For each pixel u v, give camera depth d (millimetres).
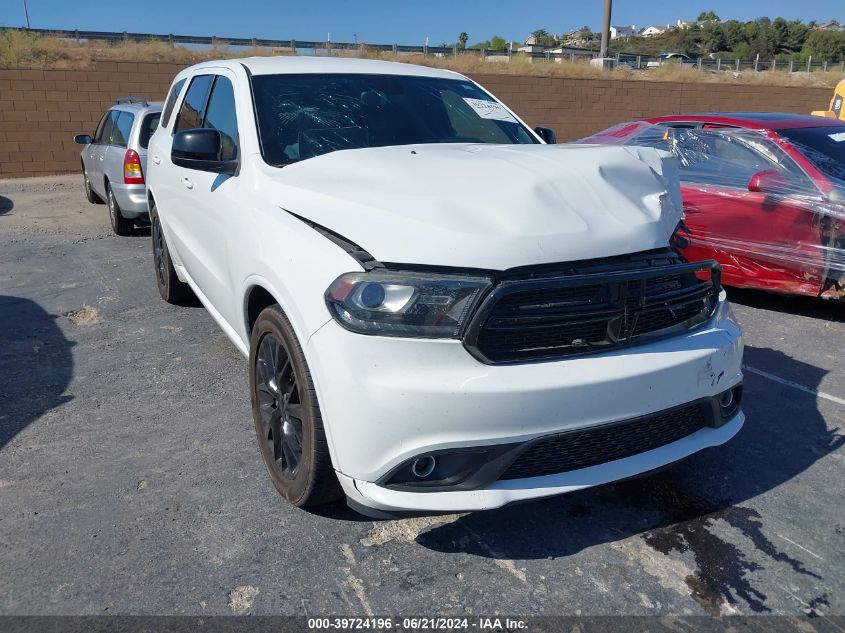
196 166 3842
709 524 2994
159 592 2557
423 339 2408
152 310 5848
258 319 3123
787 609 2508
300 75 4090
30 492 3180
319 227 2826
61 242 8695
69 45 22000
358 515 3043
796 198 5449
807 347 5086
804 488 3260
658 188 3139
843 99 11805
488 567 2725
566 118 23812
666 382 2654
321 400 2584
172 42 24297
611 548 2836
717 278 2980
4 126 16938
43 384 4371
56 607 2477
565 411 2480
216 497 3154
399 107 4082
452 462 2504
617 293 2602
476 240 2494
